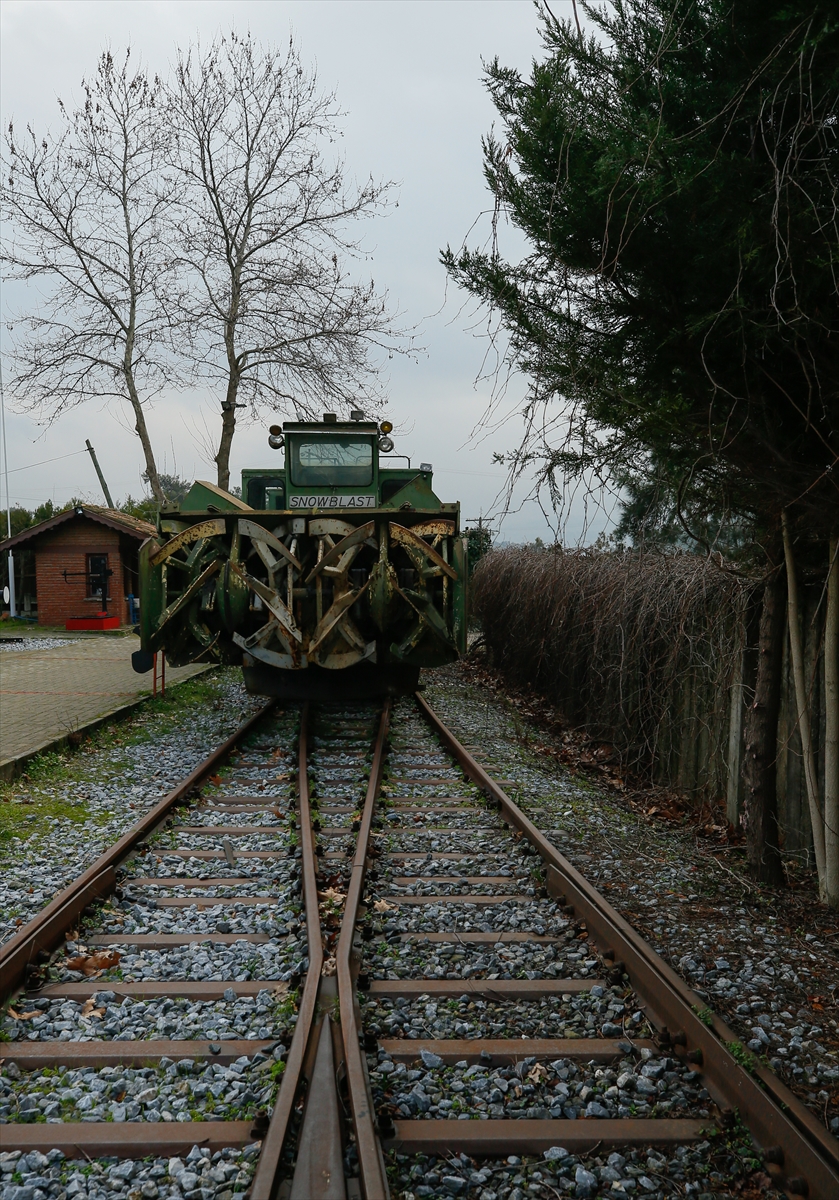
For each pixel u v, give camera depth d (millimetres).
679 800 7785
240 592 9133
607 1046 3434
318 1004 3523
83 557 26750
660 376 3969
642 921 4766
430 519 9406
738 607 6559
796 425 4078
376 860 5516
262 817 6637
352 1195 2576
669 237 3502
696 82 3586
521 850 5766
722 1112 3008
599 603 10133
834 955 4434
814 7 2775
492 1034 3533
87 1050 3379
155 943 4355
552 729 11672
